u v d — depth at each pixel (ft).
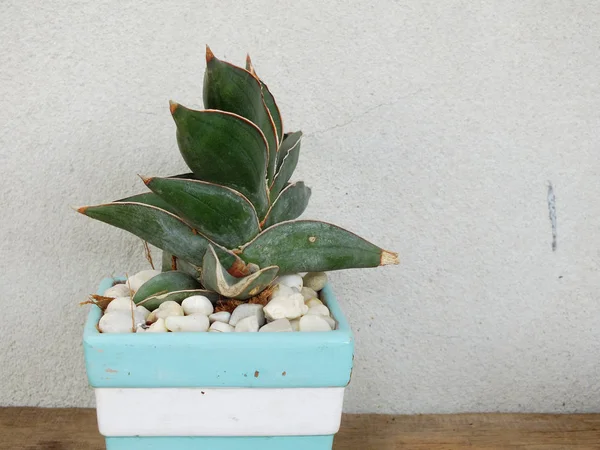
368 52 1.25
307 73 1.26
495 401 1.40
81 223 1.28
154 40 1.23
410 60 1.26
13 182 1.25
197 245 0.90
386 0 1.24
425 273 1.34
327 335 0.84
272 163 0.93
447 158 1.29
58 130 1.24
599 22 1.26
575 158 1.31
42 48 1.22
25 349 1.32
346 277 1.33
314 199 1.29
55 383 1.34
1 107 1.23
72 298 1.30
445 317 1.36
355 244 0.92
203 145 0.80
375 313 1.35
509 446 1.28
